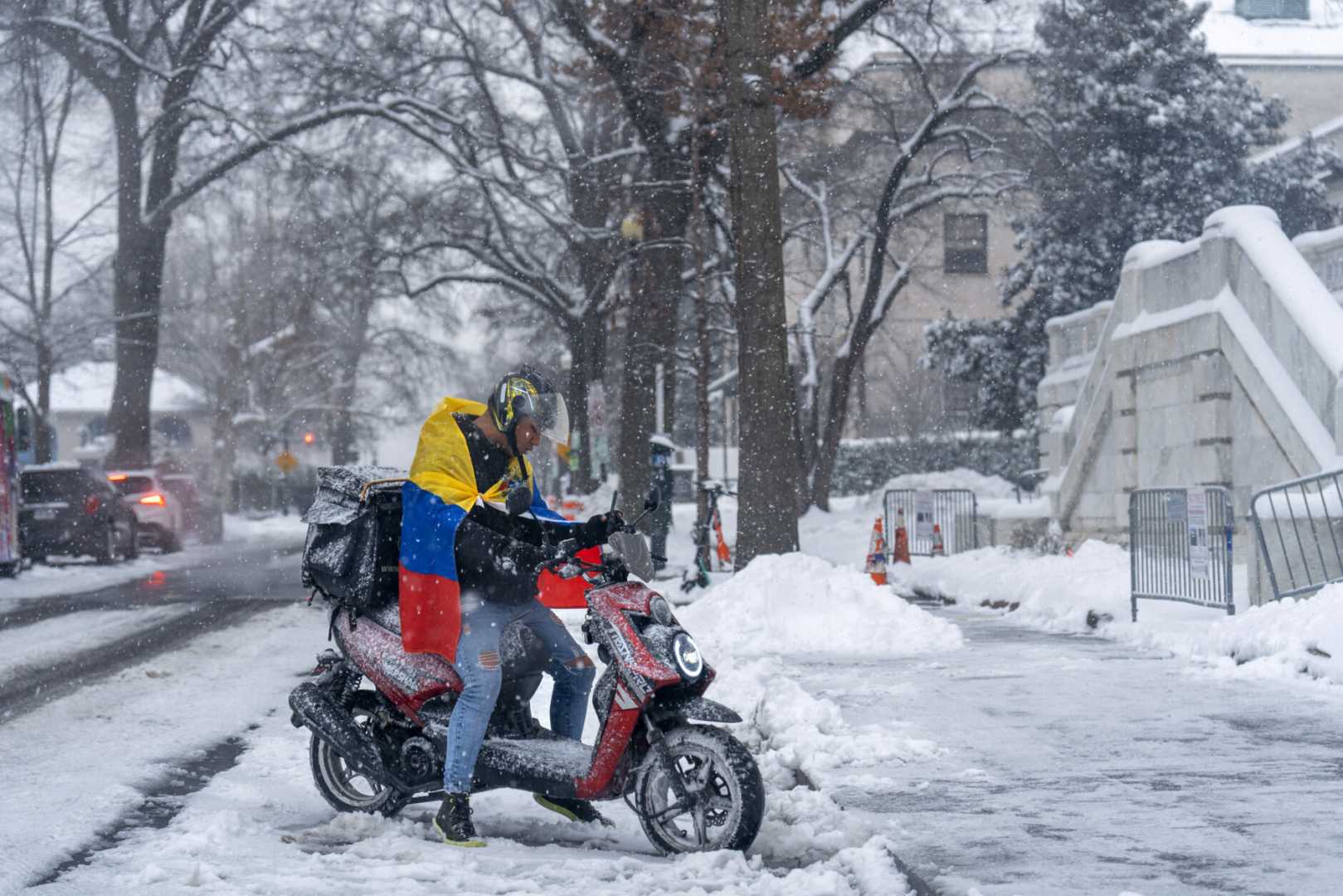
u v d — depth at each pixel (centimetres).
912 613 1387
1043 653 1232
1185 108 3781
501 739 628
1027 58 3469
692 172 2691
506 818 663
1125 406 2348
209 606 1914
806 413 4169
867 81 3719
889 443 5519
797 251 5534
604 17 2806
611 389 5538
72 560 3086
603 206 3609
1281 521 1312
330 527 653
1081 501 2573
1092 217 3944
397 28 3459
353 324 6500
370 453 8044
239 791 714
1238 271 1983
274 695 1072
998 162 4231
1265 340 1886
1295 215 3762
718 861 545
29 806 679
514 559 596
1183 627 1308
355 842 617
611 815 679
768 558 1502
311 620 1692
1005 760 730
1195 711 887
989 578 1848
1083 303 3975
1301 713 875
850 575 1455
